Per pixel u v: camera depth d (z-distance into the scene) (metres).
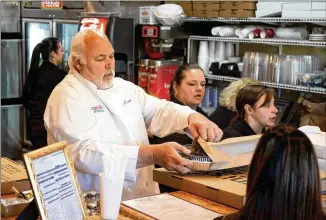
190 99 3.79
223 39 5.36
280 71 4.86
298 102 4.84
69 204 1.82
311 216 1.42
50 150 1.81
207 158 2.21
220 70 5.44
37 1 6.05
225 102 3.98
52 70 5.99
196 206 1.99
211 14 5.43
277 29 4.95
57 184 1.80
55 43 5.89
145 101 2.97
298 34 4.80
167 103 2.94
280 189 1.41
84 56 2.66
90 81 2.68
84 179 2.55
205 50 5.65
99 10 5.66
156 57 5.81
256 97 3.35
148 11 5.69
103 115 2.68
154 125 2.90
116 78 2.99
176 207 1.97
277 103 4.87
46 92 6.04
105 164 1.83
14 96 6.22
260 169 1.45
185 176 2.21
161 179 2.30
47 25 6.04
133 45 5.66
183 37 5.72
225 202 2.00
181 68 3.82
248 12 5.06
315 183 1.42
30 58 6.21
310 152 1.43
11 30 6.11
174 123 2.79
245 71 5.14
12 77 6.16
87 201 2.11
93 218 1.89
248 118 3.42
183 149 2.27
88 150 2.44
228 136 3.30
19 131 6.26
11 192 2.48
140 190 2.81
